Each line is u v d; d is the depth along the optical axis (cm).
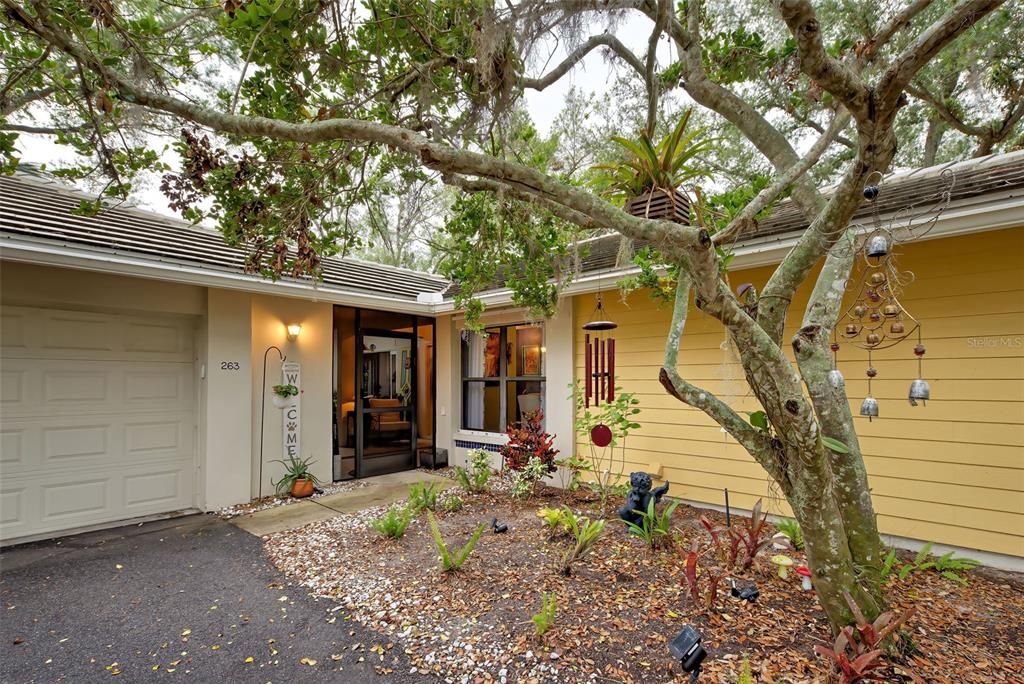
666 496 568
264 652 283
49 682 259
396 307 754
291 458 668
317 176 388
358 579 374
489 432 781
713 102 356
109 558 430
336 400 763
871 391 437
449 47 322
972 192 353
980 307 391
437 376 852
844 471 282
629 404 560
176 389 589
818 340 297
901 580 349
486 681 249
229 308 602
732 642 269
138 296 541
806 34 183
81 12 259
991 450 386
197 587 370
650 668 252
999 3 180
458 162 220
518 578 359
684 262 231
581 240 607
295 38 298
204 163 333
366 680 255
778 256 439
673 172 369
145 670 268
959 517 398
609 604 317
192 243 613
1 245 411
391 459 802
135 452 554
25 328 488
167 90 288
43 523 492
